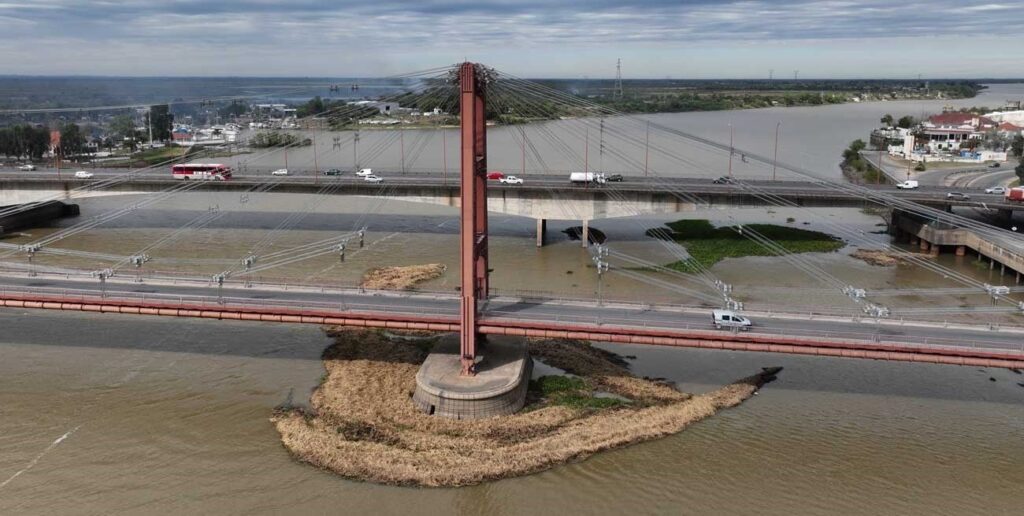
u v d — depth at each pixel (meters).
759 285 91.56
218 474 51.47
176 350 72.12
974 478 51.66
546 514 47.59
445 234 121.25
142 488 49.94
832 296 86.44
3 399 61.78
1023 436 56.91
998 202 112.06
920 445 55.59
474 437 55.75
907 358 57.97
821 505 48.69
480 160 63.25
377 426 57.25
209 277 78.75
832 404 61.69
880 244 114.75
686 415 59.34
